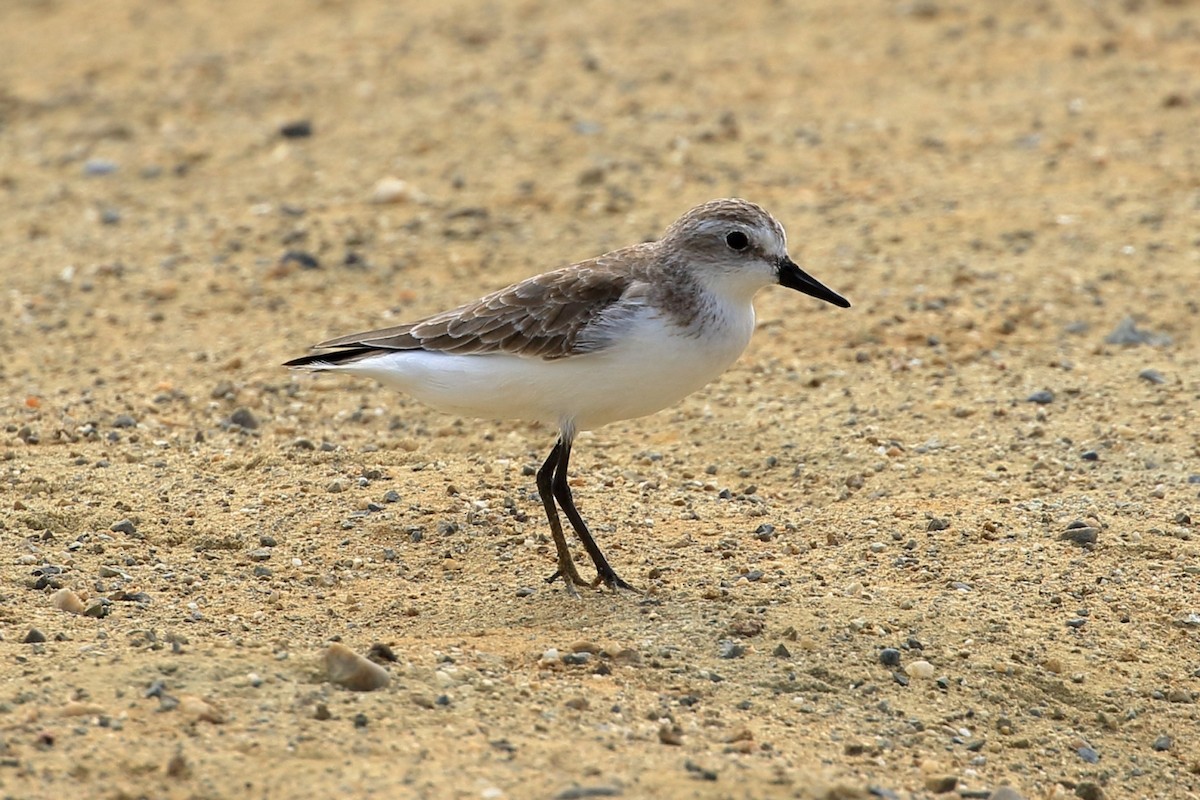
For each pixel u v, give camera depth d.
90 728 10.15
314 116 30.84
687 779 10.02
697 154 27.73
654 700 11.35
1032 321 20.62
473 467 16.48
